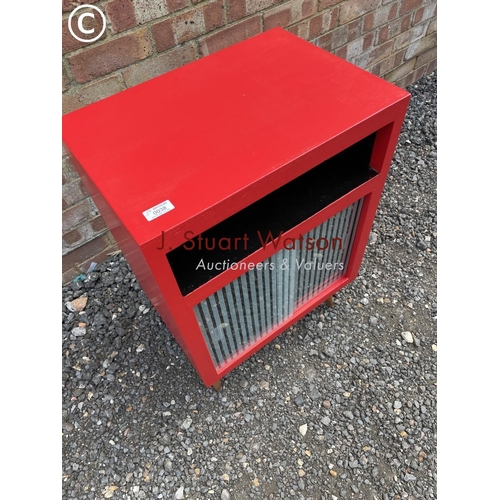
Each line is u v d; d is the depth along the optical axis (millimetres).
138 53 1363
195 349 1094
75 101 1339
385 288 1689
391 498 1229
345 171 1124
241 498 1240
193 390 1447
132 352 1542
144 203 790
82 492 1271
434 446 1312
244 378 1471
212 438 1349
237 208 827
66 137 951
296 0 1610
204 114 964
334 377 1464
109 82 1367
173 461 1311
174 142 904
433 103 2445
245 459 1307
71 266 1720
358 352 1521
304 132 892
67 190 1502
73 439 1367
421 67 2527
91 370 1508
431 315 1605
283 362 1504
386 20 2029
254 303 1184
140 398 1439
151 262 772
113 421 1397
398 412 1382
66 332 1603
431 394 1415
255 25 1565
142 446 1343
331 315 1615
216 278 922
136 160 875
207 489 1258
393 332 1565
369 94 963
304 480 1266
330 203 1042
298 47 1133
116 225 953
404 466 1281
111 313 1647
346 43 1959
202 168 843
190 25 1403
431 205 1970
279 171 834
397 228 1891
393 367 1480
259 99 984
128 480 1283
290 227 998
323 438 1339
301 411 1394
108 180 839
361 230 1277
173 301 887
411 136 2287
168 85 1057
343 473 1275
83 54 1266
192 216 762
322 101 959
